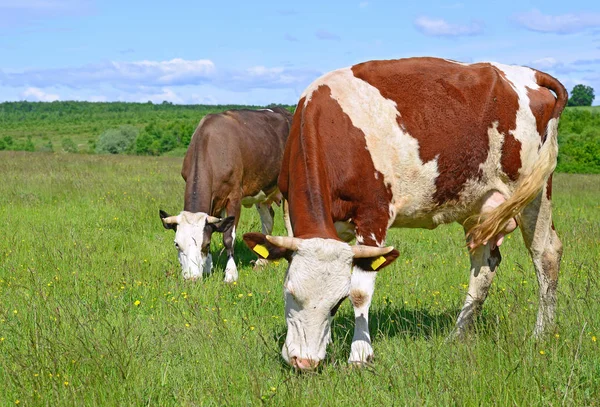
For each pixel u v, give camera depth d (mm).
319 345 4391
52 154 36781
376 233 5324
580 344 4715
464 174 5602
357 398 4293
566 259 8852
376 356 5137
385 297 6949
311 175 4867
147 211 12398
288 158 5367
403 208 5531
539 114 5891
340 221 5320
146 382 4527
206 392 4438
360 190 5199
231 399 4332
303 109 5273
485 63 6070
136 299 6957
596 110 98375
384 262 4645
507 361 4664
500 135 5691
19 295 6613
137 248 9555
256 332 5609
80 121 164750
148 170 23984
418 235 11078
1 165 23734
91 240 9852
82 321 5555
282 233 11531
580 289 6758
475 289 6133
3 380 4562
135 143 84875
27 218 11609
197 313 6031
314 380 4340
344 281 4379
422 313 6285
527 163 5898
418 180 5422
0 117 188125
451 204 5742
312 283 4309
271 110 10953
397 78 5445
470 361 4527
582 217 13258
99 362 4562
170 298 6871
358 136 5180
